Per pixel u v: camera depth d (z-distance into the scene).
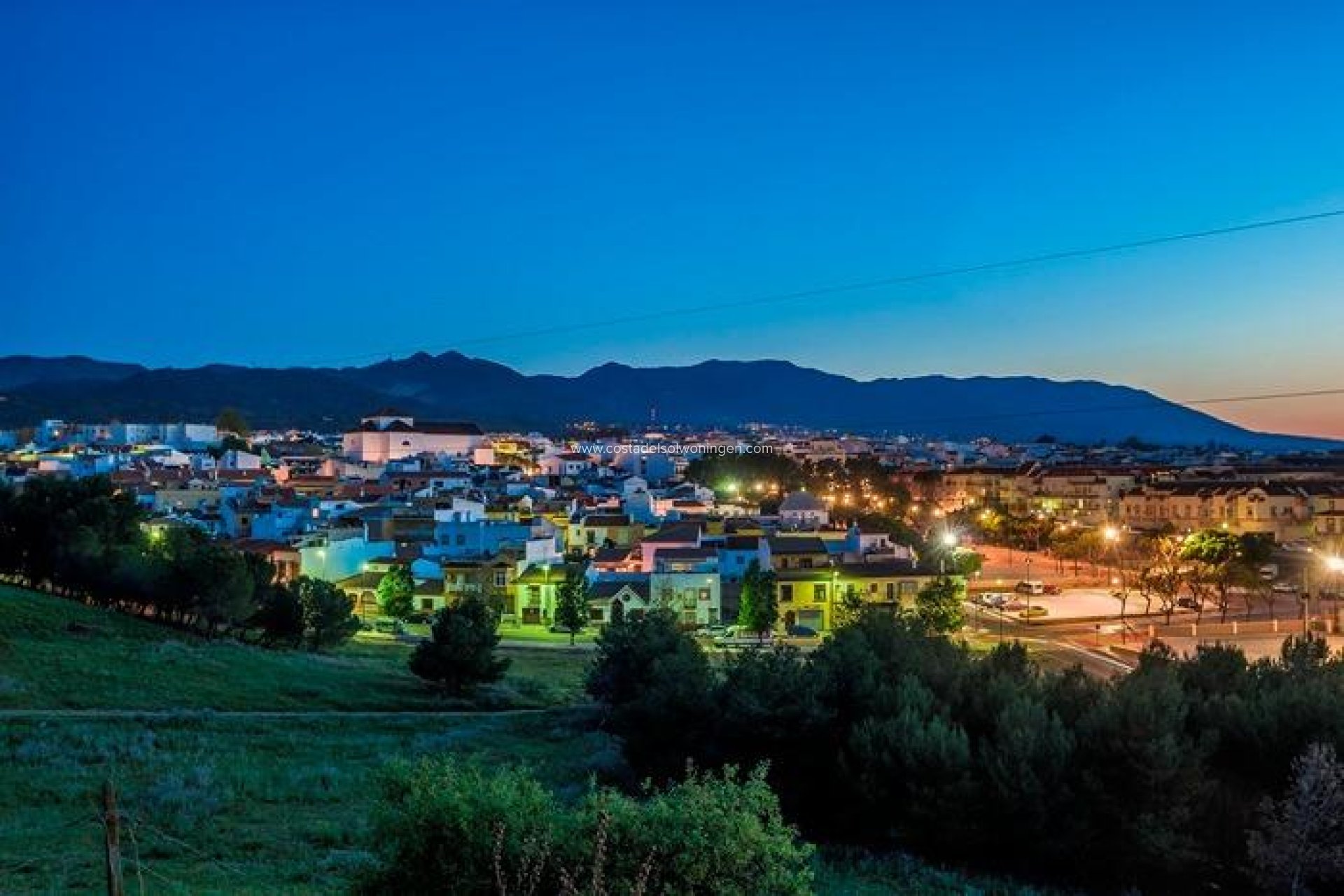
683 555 122.25
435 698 73.31
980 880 38.16
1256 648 95.75
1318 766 35.50
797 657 58.31
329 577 129.50
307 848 33.38
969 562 137.75
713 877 20.38
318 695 68.81
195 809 37.50
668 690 49.47
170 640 80.94
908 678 46.38
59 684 61.09
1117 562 161.25
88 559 91.69
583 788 46.25
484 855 19.75
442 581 123.81
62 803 37.75
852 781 42.69
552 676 89.06
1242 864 38.38
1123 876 38.94
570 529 153.00
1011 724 41.66
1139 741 38.66
